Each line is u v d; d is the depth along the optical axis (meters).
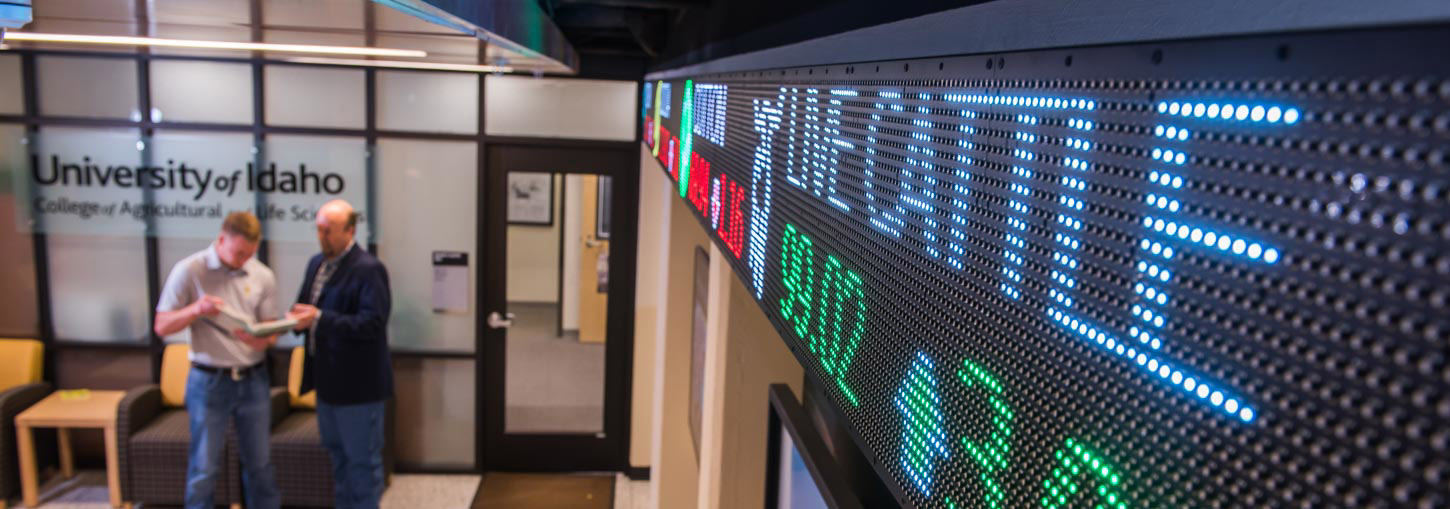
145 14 0.99
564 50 2.29
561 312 5.93
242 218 4.30
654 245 5.55
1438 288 0.25
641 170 5.44
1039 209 0.46
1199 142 0.34
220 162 5.20
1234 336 0.33
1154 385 0.37
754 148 1.21
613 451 5.99
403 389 5.65
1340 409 0.29
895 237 0.67
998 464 0.51
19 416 4.89
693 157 1.91
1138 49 0.38
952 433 0.57
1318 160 0.29
